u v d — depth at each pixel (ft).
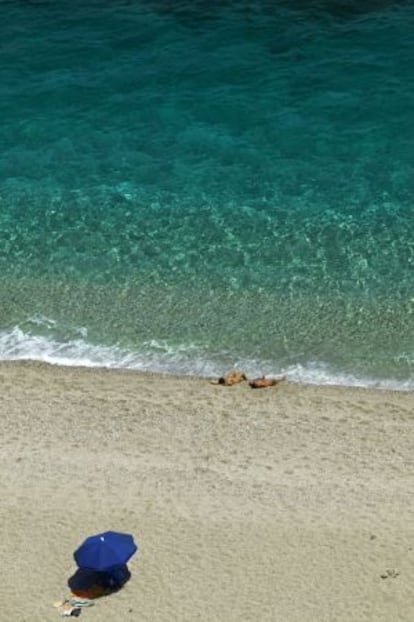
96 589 123.75
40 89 229.66
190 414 153.17
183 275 181.27
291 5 250.16
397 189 199.31
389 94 222.89
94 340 169.68
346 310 172.86
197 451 145.79
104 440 148.15
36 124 221.05
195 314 173.58
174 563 127.03
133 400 156.46
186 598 122.62
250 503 136.15
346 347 166.20
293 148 211.00
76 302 177.06
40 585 124.47
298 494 137.59
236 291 177.37
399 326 169.37
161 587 123.95
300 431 149.28
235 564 126.93
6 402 156.15
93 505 135.95
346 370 161.99
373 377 160.56
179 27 244.83
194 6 251.39
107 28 245.86
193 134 215.92
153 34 243.19
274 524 132.67
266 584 124.26
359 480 139.85
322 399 155.74
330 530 131.64
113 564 121.39
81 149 213.87
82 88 229.45
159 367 163.94
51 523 133.18
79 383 160.25
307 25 243.40
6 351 167.94
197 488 138.82
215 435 148.77
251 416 152.46
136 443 147.43
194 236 189.88
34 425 151.23
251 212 194.90
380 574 125.18
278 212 194.59
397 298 174.70
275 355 165.48
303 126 216.33
